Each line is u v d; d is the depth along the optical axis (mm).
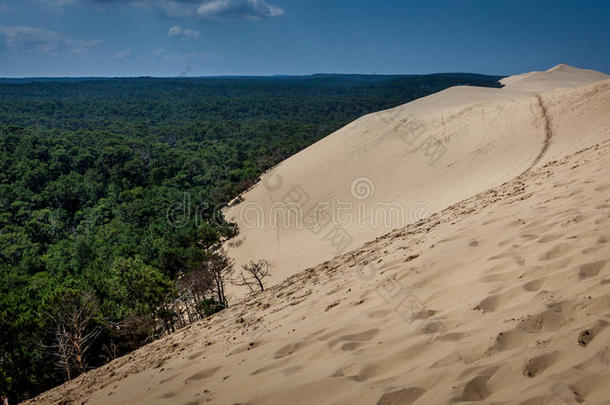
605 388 2033
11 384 18062
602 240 3984
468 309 3549
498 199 8727
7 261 54781
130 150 101375
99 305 24328
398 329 3666
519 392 2221
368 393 2646
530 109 35219
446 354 2879
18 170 89188
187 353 5250
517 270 4004
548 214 5477
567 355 2426
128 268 26328
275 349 4039
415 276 4934
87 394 4820
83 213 72312
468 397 2330
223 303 25453
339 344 3645
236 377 3641
